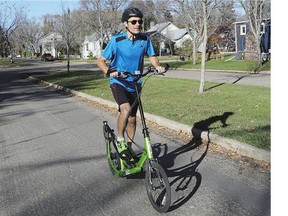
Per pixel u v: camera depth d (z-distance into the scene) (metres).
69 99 14.20
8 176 5.44
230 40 58.00
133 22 4.50
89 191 4.73
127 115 4.58
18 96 15.87
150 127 8.29
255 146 5.77
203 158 5.84
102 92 14.45
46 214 4.11
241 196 4.36
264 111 8.88
